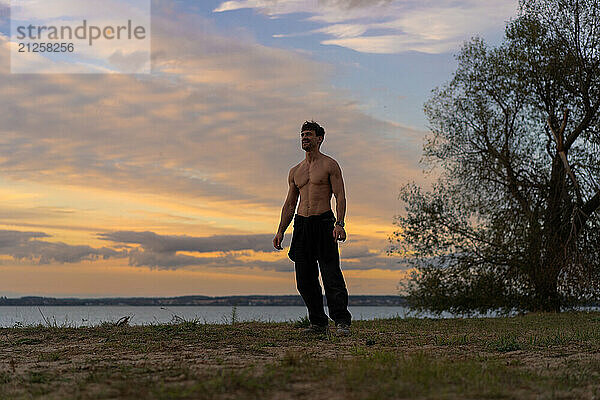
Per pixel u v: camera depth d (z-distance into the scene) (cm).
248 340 701
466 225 1873
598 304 1736
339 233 770
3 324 919
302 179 798
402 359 498
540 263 1733
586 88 1772
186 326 848
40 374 459
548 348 631
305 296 803
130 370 464
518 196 1809
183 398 353
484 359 534
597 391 382
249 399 352
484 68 1873
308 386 387
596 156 1750
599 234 1705
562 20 1816
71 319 1057
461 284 1859
